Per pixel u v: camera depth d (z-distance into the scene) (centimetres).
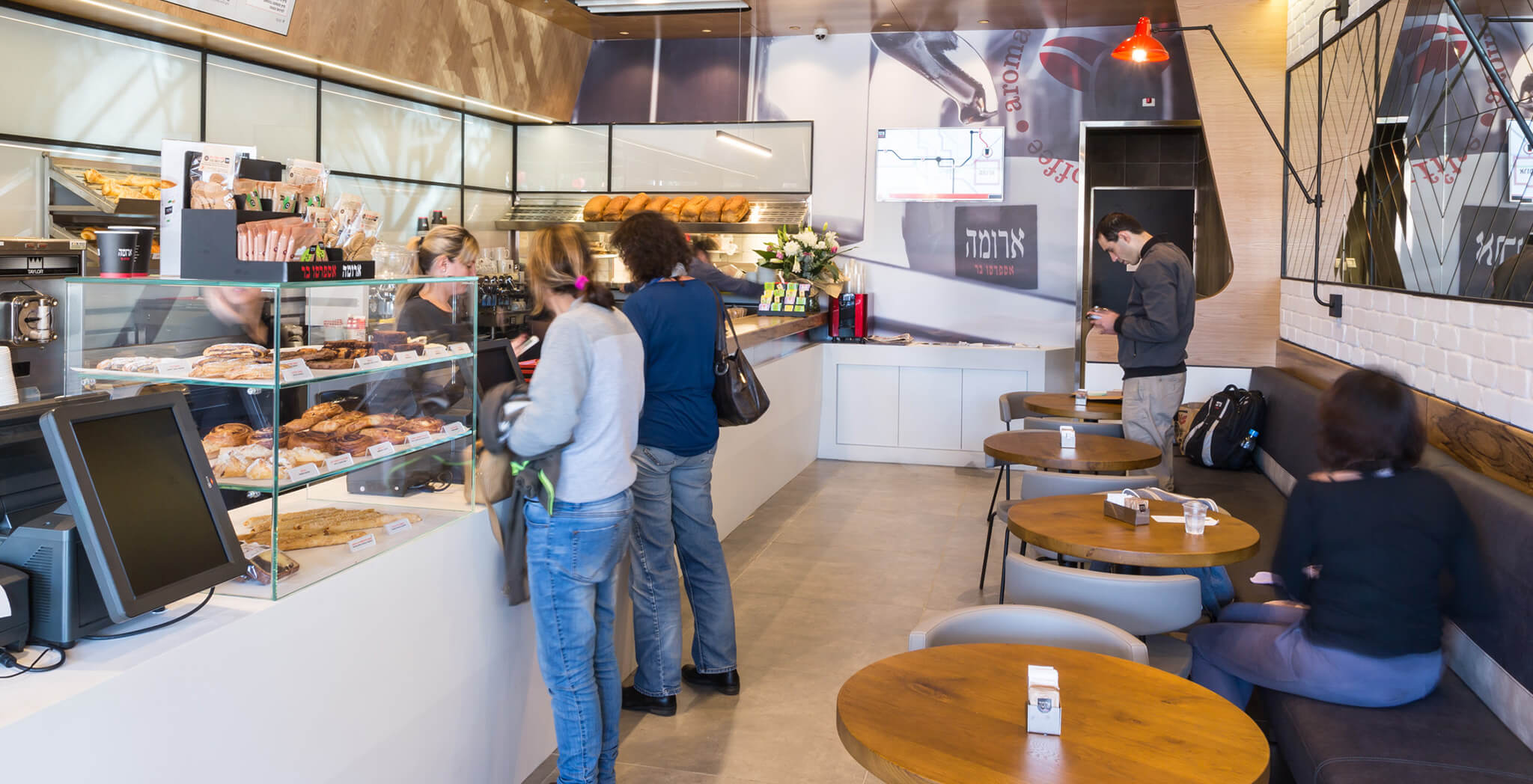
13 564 162
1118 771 165
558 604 262
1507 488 266
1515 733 237
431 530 244
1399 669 246
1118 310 861
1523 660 233
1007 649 221
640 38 848
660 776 304
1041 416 600
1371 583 246
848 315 804
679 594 351
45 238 478
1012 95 793
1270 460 534
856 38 815
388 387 232
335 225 248
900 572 507
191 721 169
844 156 823
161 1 489
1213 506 344
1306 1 589
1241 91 636
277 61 601
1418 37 419
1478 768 220
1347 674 248
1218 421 564
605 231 839
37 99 483
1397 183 441
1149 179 855
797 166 829
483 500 269
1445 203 389
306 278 210
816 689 369
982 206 804
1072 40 781
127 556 161
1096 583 267
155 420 176
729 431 571
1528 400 297
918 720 185
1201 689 200
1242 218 640
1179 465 580
